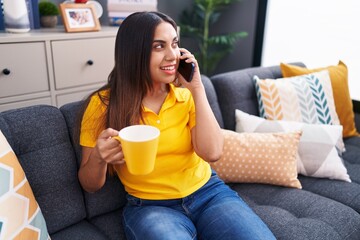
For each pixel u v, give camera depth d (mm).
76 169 1178
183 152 1140
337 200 1379
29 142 1070
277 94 1741
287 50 2645
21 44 1733
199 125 1101
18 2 1810
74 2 2057
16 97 1801
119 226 1180
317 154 1521
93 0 2389
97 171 1021
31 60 1795
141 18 1012
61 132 1146
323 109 1770
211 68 3234
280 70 2006
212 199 1135
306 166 1522
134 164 786
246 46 3039
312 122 1742
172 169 1112
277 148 1434
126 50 1025
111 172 1192
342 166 1511
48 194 1109
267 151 1428
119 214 1255
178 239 921
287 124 1601
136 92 1066
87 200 1200
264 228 1007
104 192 1226
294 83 1779
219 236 1000
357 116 2174
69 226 1172
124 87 1062
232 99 1726
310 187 1477
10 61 1724
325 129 1585
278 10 2637
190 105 1176
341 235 1158
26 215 873
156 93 1137
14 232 818
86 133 1069
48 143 1108
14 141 1039
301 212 1273
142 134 814
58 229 1136
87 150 1068
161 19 1028
